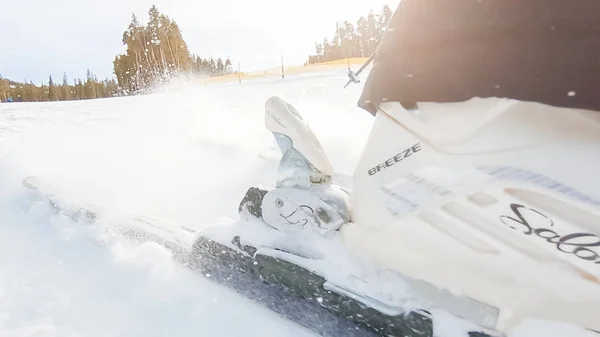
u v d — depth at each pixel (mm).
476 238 1477
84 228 3316
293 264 2006
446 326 1621
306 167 2072
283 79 21141
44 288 2576
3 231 3525
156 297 2393
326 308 1889
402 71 1431
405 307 1702
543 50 1109
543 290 1427
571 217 1223
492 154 1276
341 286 1851
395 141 1547
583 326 1459
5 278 2727
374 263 1855
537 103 1167
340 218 1962
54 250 3090
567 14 1067
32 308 2369
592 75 1044
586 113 1118
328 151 4512
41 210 3795
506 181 1270
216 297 2326
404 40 1415
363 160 1693
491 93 1217
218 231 2404
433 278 1688
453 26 1280
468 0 1255
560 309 1445
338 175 2879
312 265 1963
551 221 1261
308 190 2061
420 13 1372
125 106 14266
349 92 11359
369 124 5648
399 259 1759
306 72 24953
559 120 1156
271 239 2146
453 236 1530
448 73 1311
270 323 2092
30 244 3238
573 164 1154
